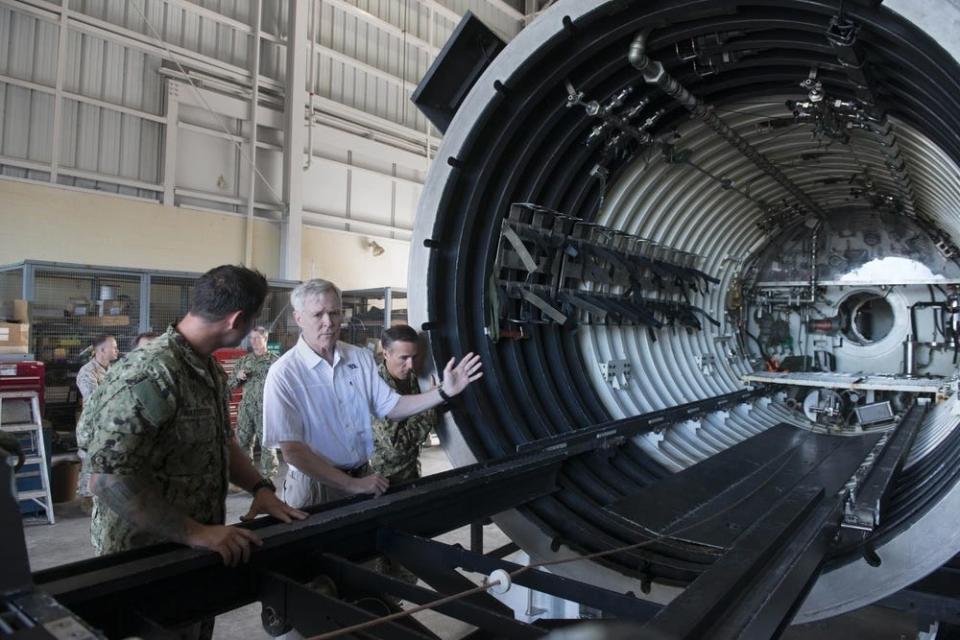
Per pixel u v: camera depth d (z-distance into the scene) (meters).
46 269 7.47
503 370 3.65
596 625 1.04
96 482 1.72
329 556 1.95
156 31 9.66
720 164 4.97
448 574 2.05
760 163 5.09
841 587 2.60
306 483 2.84
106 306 8.11
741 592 1.67
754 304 7.82
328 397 2.74
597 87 3.49
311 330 2.72
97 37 9.19
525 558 3.71
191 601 1.71
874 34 2.52
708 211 5.66
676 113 4.02
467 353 3.31
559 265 4.08
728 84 3.64
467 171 3.37
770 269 7.71
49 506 6.05
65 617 1.08
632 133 3.78
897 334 7.23
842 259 7.34
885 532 2.56
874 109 3.24
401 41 12.63
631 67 3.40
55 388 7.75
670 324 5.71
